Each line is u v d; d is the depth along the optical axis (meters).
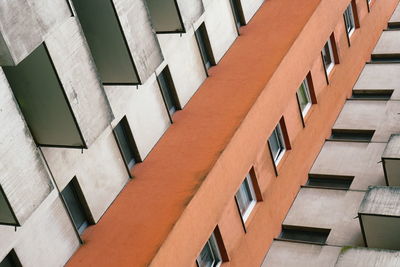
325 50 45.06
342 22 45.72
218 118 35.34
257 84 36.72
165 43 34.38
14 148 25.17
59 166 29.70
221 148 33.94
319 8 41.31
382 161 39.78
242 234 36.78
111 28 28.64
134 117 33.16
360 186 41.56
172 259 31.16
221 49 38.59
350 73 47.25
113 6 28.08
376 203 37.06
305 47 40.19
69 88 26.70
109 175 32.28
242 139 35.09
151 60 30.03
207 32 37.28
